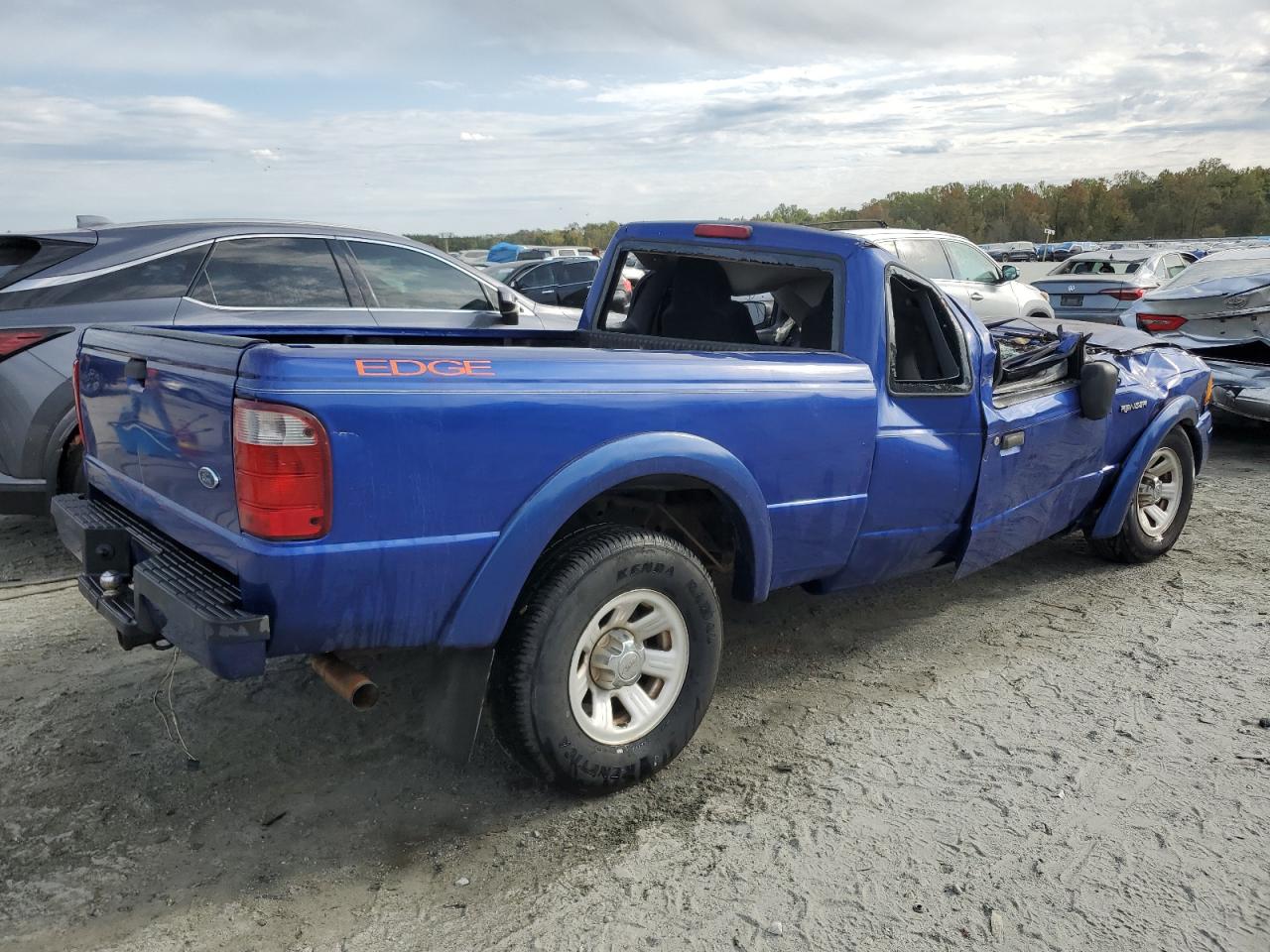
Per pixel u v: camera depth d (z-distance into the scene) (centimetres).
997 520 441
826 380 359
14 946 248
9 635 444
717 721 376
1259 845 296
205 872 280
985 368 422
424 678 402
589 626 304
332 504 251
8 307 512
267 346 249
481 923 260
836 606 498
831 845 295
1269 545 599
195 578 273
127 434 316
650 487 327
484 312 679
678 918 262
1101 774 336
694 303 448
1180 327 890
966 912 265
